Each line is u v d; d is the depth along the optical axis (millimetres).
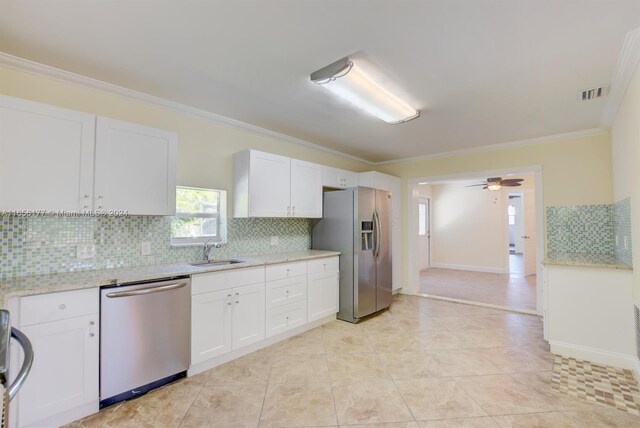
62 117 2012
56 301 1779
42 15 1629
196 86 2486
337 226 3939
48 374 1741
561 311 2793
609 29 1739
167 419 1870
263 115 3133
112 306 1985
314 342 3086
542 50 1954
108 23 1705
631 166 2416
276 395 2131
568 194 3771
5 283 1857
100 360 1936
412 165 5199
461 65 2141
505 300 4766
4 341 868
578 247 3701
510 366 2561
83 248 2340
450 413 1928
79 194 2066
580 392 2166
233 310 2664
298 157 4168
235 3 1543
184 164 2936
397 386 2248
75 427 1785
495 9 1582
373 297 3939
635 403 2027
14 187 1837
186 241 3002
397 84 2420
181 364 2311
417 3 1538
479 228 7629
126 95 2561
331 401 2061
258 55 2033
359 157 5121
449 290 5484
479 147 4406
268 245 3695
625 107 2531
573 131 3652
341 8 1578
